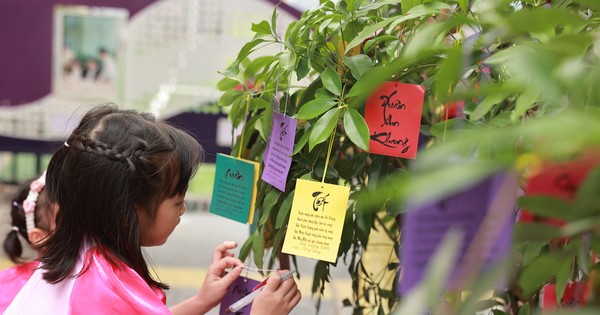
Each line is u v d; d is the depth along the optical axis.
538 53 0.42
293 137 1.00
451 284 0.44
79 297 1.08
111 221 1.14
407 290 0.50
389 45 1.02
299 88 1.24
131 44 2.86
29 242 1.62
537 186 0.47
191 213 4.09
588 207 0.41
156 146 1.17
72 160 1.16
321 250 0.95
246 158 1.29
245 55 1.09
